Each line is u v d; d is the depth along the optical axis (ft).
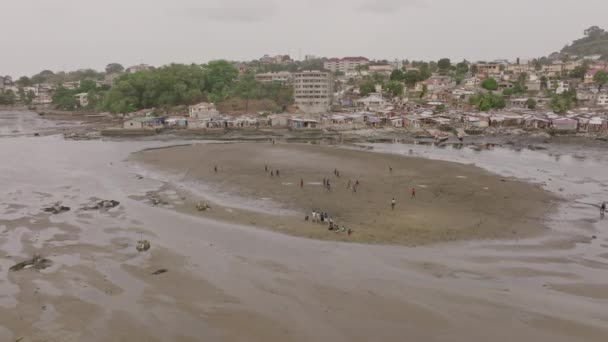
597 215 182.60
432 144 383.65
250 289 117.80
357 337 97.35
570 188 227.81
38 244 149.38
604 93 601.62
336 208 192.65
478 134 423.23
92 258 137.39
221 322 102.78
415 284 120.26
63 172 271.90
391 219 176.86
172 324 102.01
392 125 466.70
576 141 382.01
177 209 191.31
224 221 174.91
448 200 204.33
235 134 449.06
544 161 304.50
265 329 100.07
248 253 141.49
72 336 97.45
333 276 124.98
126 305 109.81
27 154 341.82
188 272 127.44
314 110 563.48
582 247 147.64
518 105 578.25
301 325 101.50
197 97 632.38
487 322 102.73
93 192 221.66
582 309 108.17
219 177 253.44
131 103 621.72
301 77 568.00
